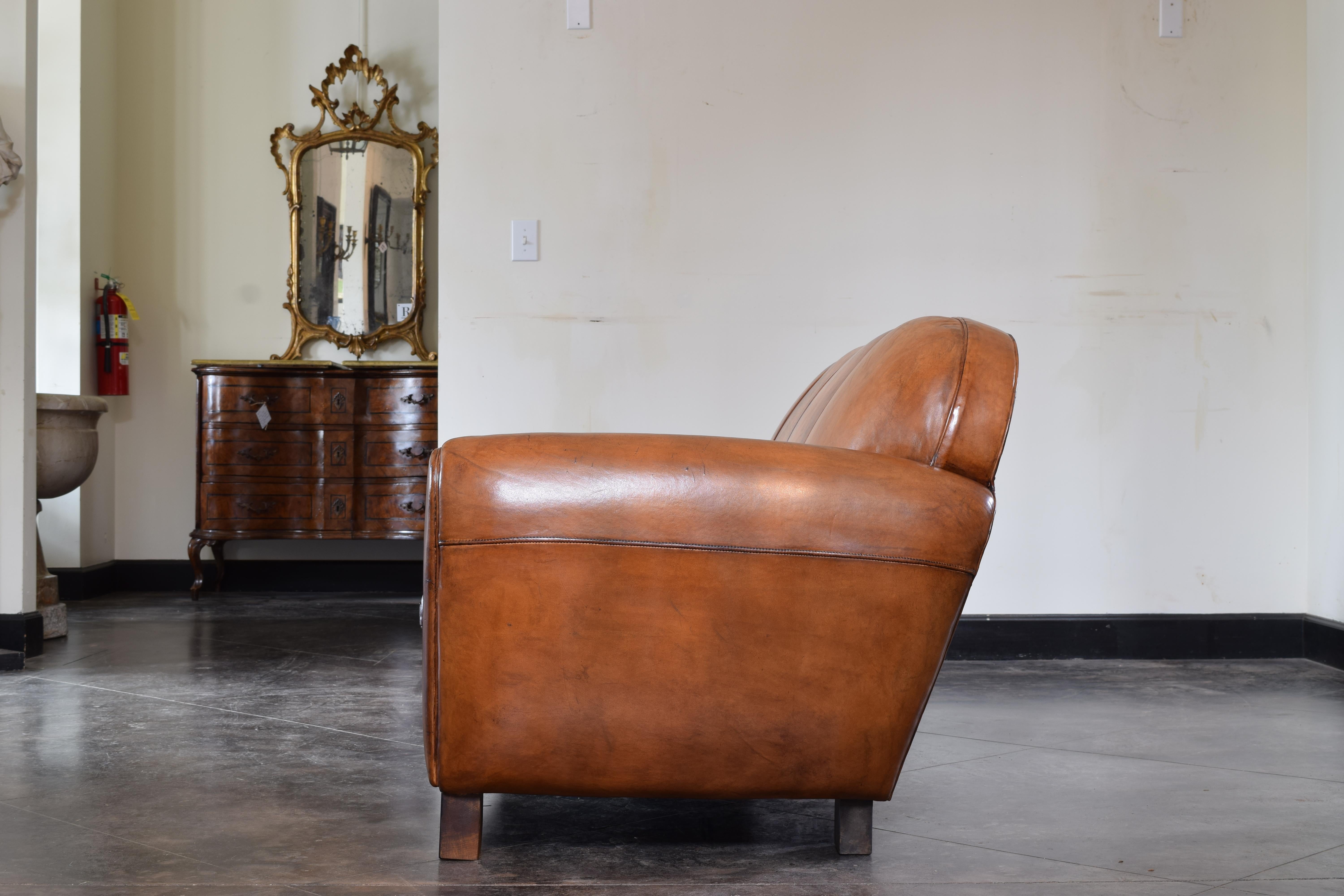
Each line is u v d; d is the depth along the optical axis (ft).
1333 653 10.14
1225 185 10.75
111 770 6.56
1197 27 10.73
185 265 16.98
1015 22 10.69
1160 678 9.65
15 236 10.68
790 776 4.88
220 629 12.67
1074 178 10.71
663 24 10.61
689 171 10.64
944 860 5.01
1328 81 10.37
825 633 4.77
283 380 15.51
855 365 5.81
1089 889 4.62
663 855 5.09
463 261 10.58
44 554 15.57
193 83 17.01
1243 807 5.86
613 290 10.61
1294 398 10.73
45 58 15.55
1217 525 10.69
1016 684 9.41
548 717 4.75
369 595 16.29
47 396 12.41
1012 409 4.91
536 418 10.59
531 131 10.59
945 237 10.69
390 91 16.85
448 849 4.97
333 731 7.63
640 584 4.69
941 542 4.78
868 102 10.68
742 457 4.77
